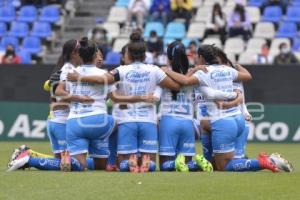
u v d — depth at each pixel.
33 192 31.91
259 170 40.56
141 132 40.91
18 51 83.56
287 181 35.50
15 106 70.06
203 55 41.81
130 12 87.81
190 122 41.56
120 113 41.00
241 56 79.75
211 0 88.69
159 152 41.62
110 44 82.25
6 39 85.75
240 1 87.69
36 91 69.69
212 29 82.19
